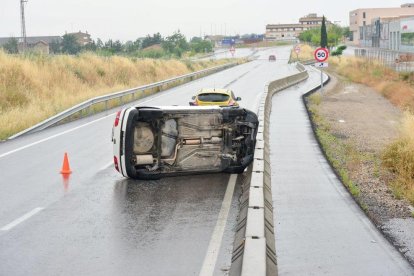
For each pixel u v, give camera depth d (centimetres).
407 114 2236
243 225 870
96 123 2223
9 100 2603
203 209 1020
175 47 12056
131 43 10525
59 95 3019
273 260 725
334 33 13050
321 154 1573
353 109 3141
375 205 1172
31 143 1761
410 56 7062
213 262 752
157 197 1105
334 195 1134
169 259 764
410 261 809
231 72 6469
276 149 1644
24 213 995
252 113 1291
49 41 14562
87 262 754
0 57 3023
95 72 3944
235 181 1245
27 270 725
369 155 1798
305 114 2514
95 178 1273
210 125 1247
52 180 1253
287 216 986
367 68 5966
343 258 784
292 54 12738
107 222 940
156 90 3828
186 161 1233
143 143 1200
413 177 1458
